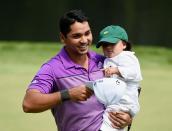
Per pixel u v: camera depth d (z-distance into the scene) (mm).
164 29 58250
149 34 58250
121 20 61094
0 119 21844
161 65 38938
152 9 60688
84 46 9555
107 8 62562
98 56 10312
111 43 10133
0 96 26344
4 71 33812
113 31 10234
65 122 9797
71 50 9781
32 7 61531
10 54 41094
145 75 33906
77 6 63250
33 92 9359
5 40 57625
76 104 9656
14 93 27047
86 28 9523
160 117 22734
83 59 9898
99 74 9945
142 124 21578
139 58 41750
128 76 9930
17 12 60844
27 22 59938
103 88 9383
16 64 36906
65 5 62781
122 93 9469
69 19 9453
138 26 59188
